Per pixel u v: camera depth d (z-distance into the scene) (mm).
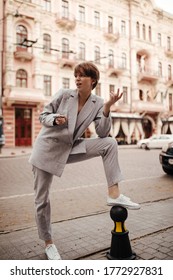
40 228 2791
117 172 2533
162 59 33750
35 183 2686
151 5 31812
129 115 28875
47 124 2418
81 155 2648
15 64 22609
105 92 28094
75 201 5469
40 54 23625
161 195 5840
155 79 32250
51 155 2539
